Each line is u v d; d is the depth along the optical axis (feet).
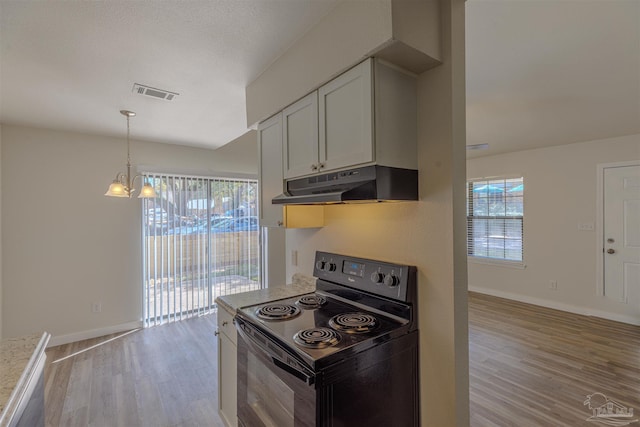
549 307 13.99
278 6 4.55
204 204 13.57
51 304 10.47
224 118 9.34
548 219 14.02
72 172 10.82
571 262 13.39
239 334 5.31
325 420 3.49
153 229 12.34
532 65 6.40
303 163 5.44
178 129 10.55
